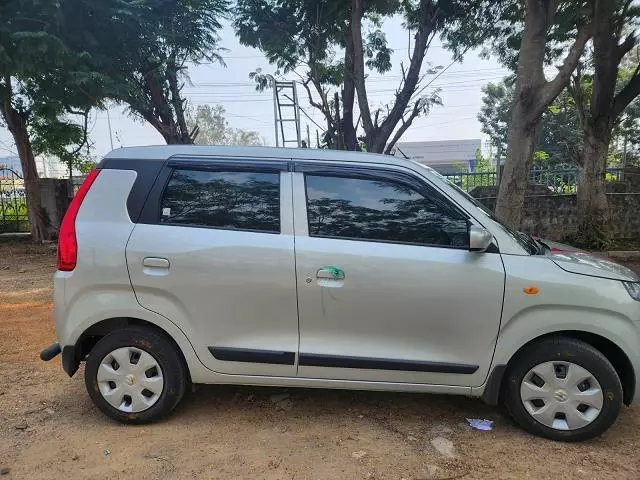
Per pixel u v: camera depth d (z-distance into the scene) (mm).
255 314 3162
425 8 10078
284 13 10562
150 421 3318
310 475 2766
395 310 3088
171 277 3168
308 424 3365
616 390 2996
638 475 2771
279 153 3344
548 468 2842
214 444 3092
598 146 10719
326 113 10523
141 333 3238
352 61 10453
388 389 3186
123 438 3160
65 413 3518
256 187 3271
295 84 11461
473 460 2932
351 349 3135
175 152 3375
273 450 3025
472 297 3055
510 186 6805
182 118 12383
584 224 10938
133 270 3189
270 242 3152
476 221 3164
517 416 3184
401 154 4207
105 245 3221
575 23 8672
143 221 3256
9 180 13852
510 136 6828
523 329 3057
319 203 3230
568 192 12031
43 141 12914
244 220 3232
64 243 3273
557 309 3035
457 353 3115
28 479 2723
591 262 3266
